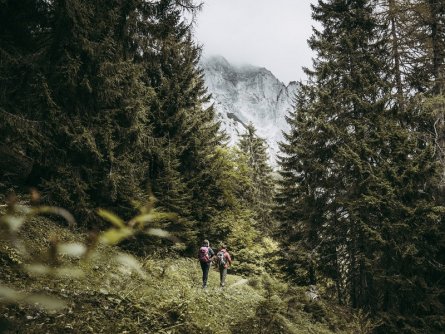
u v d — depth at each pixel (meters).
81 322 5.28
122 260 1.23
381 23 19.31
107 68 10.83
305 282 17.64
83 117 11.09
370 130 16.25
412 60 17.92
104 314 5.75
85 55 10.59
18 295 1.06
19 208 1.10
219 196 20.67
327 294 17.06
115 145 11.66
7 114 9.11
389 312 13.50
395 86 17.95
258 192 35.84
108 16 11.16
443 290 13.21
